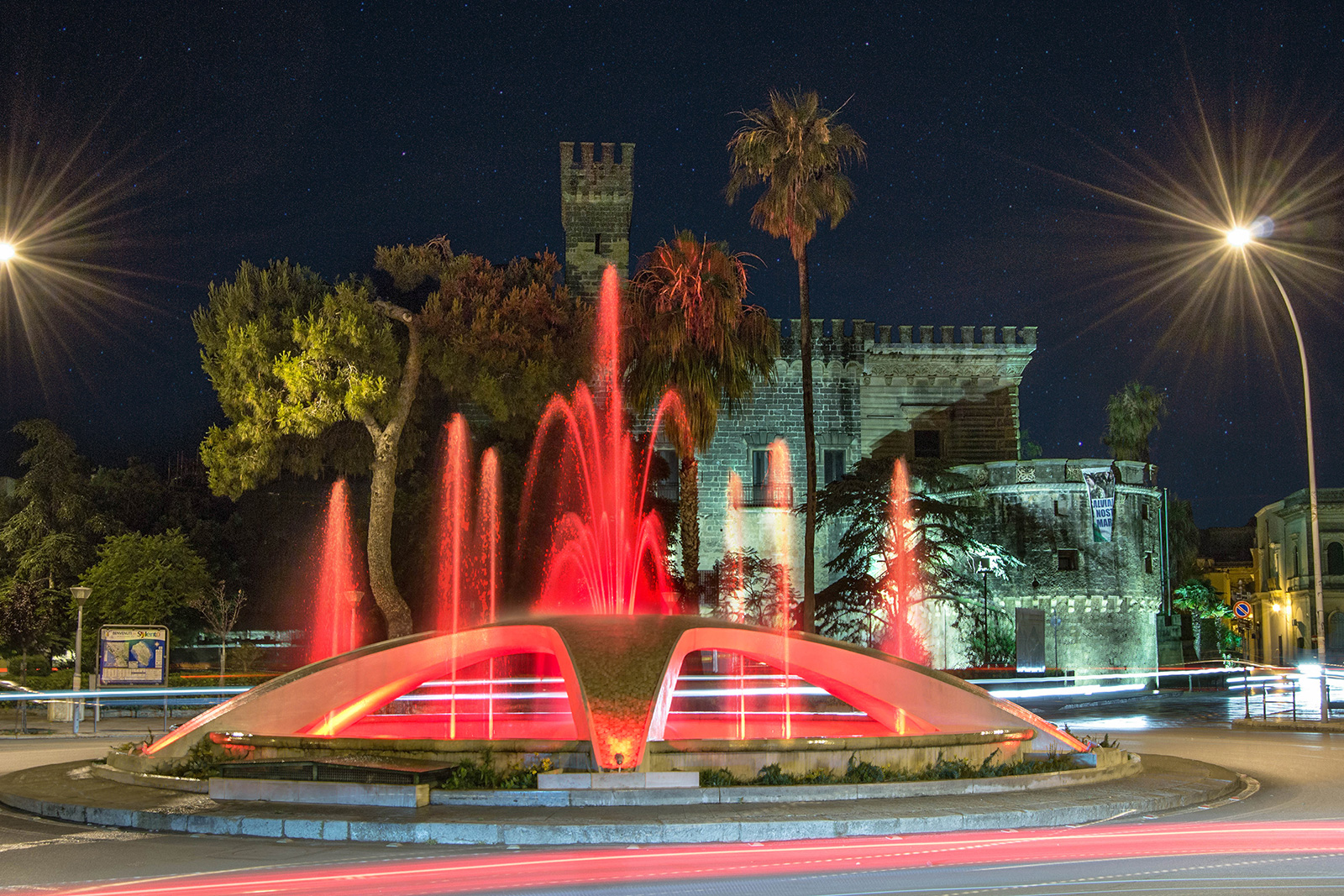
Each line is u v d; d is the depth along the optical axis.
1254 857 10.40
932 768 14.80
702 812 12.23
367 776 13.27
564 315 37.16
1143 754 20.97
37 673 44.09
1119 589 51.66
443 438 47.84
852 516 53.94
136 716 34.66
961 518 51.06
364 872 9.75
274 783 13.34
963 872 9.65
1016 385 57.34
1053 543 51.88
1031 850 10.83
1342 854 10.54
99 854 10.73
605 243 55.78
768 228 37.94
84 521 50.81
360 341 34.38
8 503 52.38
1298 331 29.47
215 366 36.66
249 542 53.25
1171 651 53.19
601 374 37.47
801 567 53.72
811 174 36.69
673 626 15.86
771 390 55.16
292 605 52.06
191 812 12.38
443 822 11.49
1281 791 15.81
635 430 51.91
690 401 35.50
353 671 16.70
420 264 37.34
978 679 47.09
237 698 16.62
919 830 11.86
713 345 35.31
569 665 15.04
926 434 57.03
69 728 29.92
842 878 9.41
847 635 50.56
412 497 45.41
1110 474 52.06
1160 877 9.43
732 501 54.00
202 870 9.88
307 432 34.62
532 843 11.24
